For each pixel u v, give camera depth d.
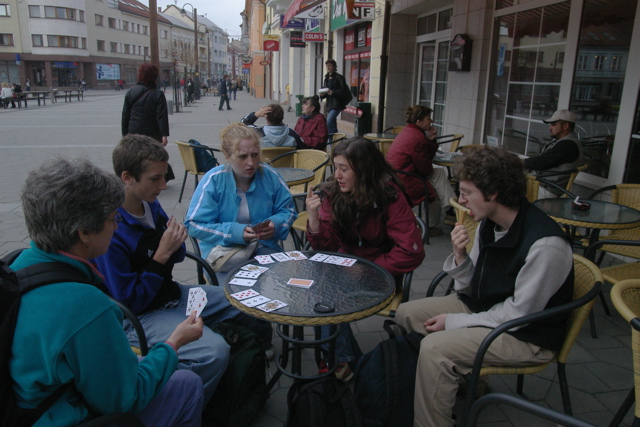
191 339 1.86
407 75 10.49
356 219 2.68
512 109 6.64
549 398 2.65
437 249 4.96
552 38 5.74
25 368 1.30
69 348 1.33
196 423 1.89
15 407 1.32
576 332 2.10
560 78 5.61
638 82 4.48
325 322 1.85
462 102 7.71
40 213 1.39
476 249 2.44
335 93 10.88
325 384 2.11
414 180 4.99
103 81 62.25
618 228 3.12
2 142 12.28
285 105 28.89
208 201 2.92
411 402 2.12
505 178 2.03
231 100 37.59
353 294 2.08
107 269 2.23
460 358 2.07
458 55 7.54
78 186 1.42
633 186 3.98
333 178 2.79
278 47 28.75
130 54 68.88
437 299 2.54
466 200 2.13
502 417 2.51
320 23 15.86
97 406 1.42
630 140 4.62
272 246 3.11
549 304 2.05
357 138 2.60
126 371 1.47
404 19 10.16
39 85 57.94
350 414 2.02
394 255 2.60
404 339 2.24
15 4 54.53
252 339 2.43
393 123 10.70
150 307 2.44
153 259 2.31
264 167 3.14
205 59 93.88
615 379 2.81
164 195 7.00
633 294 1.97
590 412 2.54
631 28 4.55
